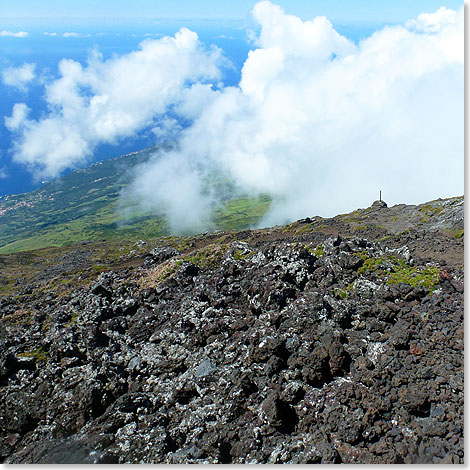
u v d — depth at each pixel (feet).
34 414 101.96
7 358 113.39
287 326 109.70
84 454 88.69
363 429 85.10
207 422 93.56
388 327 111.65
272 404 90.02
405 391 91.45
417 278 131.85
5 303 202.69
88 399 100.01
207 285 143.02
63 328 133.49
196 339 116.88
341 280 135.33
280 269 137.69
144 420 97.04
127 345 125.08
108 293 155.63
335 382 96.17
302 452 82.28
